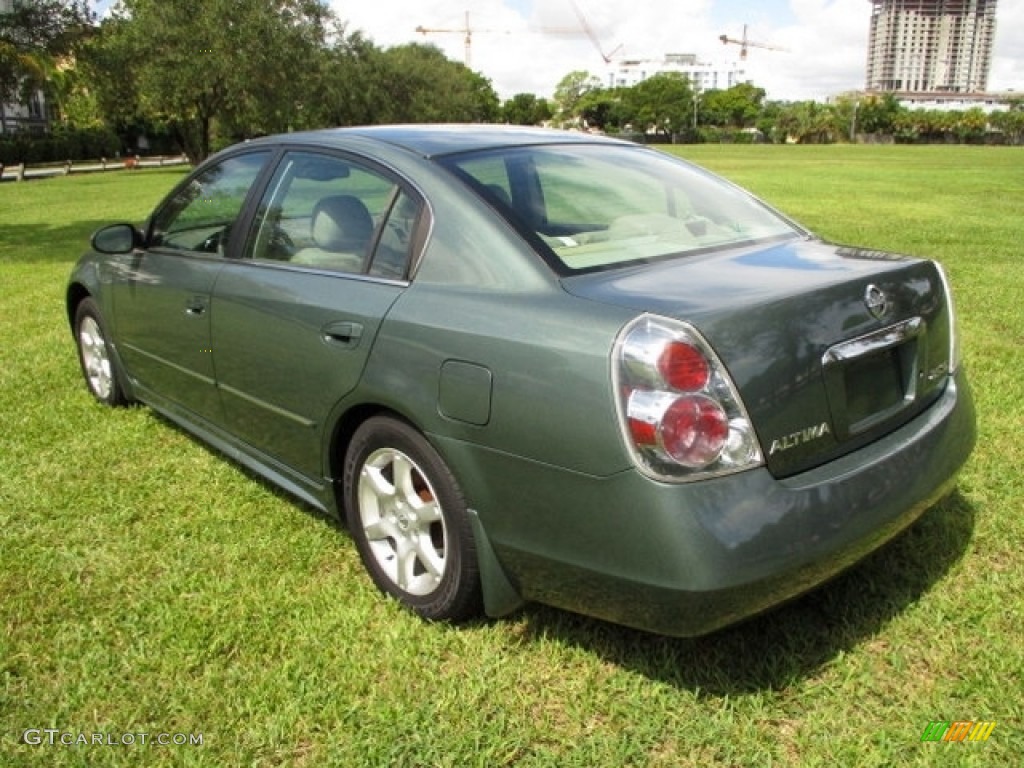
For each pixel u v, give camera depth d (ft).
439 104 227.61
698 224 10.80
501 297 8.91
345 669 9.23
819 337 8.38
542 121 459.32
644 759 7.99
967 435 10.03
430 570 9.84
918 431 9.40
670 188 11.56
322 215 11.26
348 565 11.36
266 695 8.85
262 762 8.08
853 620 9.82
